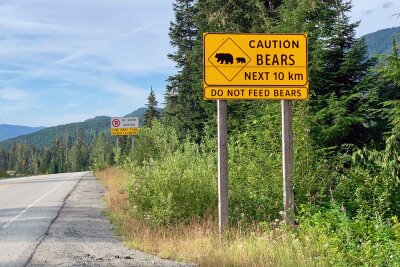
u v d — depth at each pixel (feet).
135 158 74.43
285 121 33.65
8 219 45.47
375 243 24.76
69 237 35.45
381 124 48.47
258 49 33.47
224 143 33.37
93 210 52.06
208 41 33.37
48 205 56.44
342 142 48.70
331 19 53.57
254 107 58.65
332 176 34.65
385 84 50.44
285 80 33.50
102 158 143.23
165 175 39.32
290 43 33.53
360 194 32.32
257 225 32.55
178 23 137.80
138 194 40.22
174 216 37.24
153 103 188.75
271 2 75.87
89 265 26.43
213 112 75.00
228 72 33.40
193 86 89.92
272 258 25.04
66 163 557.74
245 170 39.40
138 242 32.91
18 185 97.55
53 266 26.17
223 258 25.85
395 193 32.19
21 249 30.94
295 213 33.50
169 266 26.20
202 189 38.47
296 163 34.78
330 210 31.17
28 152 636.89
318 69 49.73
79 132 625.00
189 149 47.24
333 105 47.73
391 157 33.71
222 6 78.54
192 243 30.35
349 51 50.62
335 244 25.21
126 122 103.19
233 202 35.88
